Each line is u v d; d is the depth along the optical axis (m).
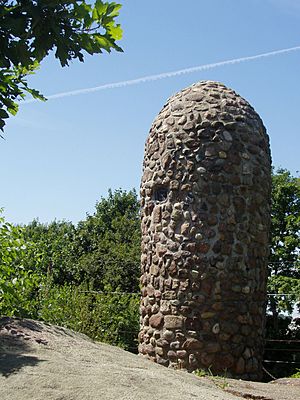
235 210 9.55
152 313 9.77
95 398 4.34
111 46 3.17
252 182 9.77
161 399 4.57
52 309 10.34
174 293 9.45
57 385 4.46
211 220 9.44
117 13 3.14
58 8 3.01
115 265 22.22
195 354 9.16
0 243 8.09
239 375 9.24
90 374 4.79
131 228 25.20
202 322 9.23
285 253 19.30
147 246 10.10
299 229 19.41
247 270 9.54
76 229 26.06
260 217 9.86
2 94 3.64
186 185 9.62
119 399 4.38
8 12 3.00
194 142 9.70
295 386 8.17
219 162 9.59
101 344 6.35
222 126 9.76
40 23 3.02
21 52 3.08
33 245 8.70
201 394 5.07
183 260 9.45
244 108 10.16
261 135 10.19
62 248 24.47
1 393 4.26
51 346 5.47
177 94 10.55
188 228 9.49
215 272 9.32
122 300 14.86
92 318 12.34
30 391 4.33
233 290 9.38
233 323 9.30
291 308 17.62
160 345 9.48
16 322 5.95
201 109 9.88
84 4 3.06
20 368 4.68
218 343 9.18
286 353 17.11
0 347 5.15
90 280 21.33
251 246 9.64
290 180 20.16
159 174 9.96
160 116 10.39
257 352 9.63
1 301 8.20
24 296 8.49
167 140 9.95
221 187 9.54
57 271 22.41
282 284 17.81
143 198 10.39
